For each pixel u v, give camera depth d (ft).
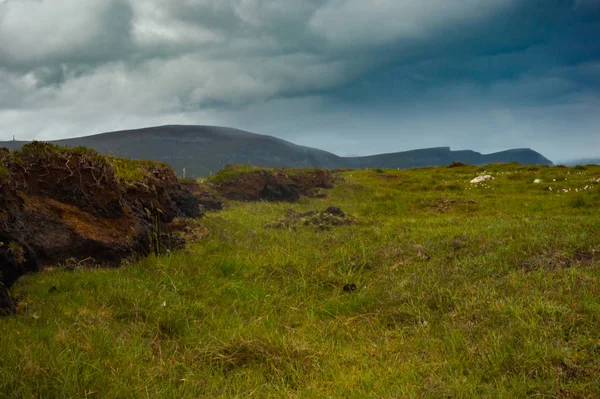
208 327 17.63
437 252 27.89
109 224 25.09
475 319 17.37
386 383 12.97
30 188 22.59
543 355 13.69
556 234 29.12
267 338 15.70
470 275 23.08
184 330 17.20
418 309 19.13
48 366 12.29
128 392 11.98
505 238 29.25
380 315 19.38
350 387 12.81
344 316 19.71
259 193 62.85
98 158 25.21
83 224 23.61
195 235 31.04
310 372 13.98
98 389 11.97
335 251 28.71
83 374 12.42
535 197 60.13
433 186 77.25
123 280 20.43
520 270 22.18
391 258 27.40
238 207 53.01
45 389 11.48
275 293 22.26
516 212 48.42
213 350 14.96
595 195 55.83
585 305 16.56
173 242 28.86
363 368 14.38
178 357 14.85
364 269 25.91
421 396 12.07
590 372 12.77
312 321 18.92
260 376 13.47
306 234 35.09
